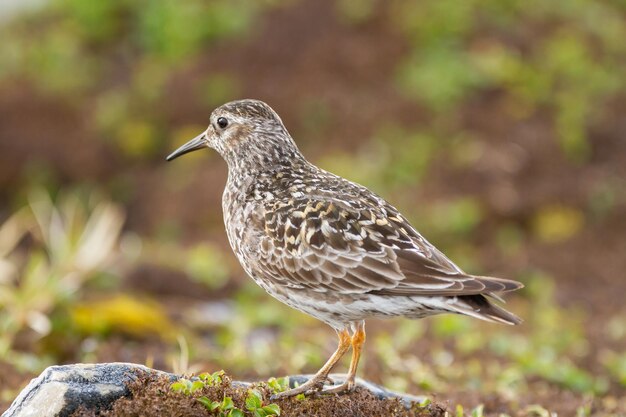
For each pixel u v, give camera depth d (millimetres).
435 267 7562
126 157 19047
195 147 9203
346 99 19203
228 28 20391
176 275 15031
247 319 12992
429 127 18656
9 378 9820
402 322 13414
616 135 18828
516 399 10008
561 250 16859
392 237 7734
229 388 6949
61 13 21406
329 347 11688
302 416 6957
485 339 12820
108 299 13094
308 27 20344
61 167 18906
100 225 15430
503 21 20219
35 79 20125
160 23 20500
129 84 19953
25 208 17906
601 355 12609
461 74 19172
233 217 8492
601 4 22031
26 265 15078
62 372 6832
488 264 16547
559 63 19562
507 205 17516
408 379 10586
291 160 8695
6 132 19219
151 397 6703
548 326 13727
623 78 19812
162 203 18109
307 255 7832
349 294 7750
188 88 19578
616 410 9992
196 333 12656
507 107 18953
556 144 18469
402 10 20281
